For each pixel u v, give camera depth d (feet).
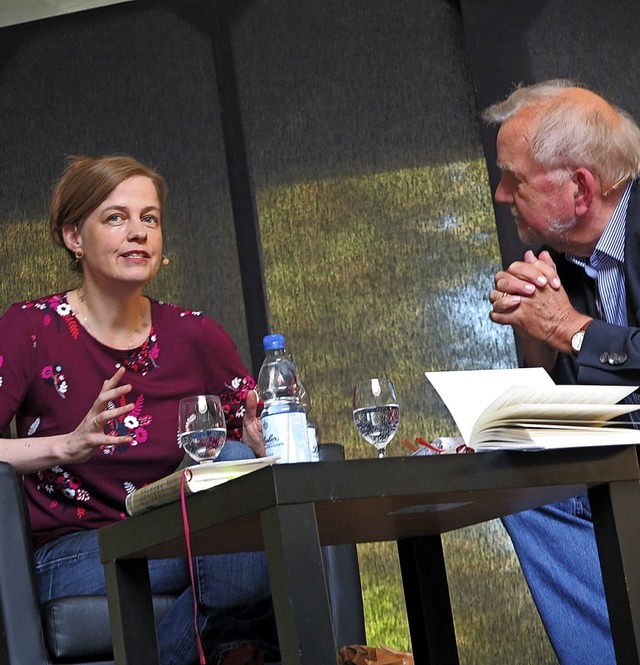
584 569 12.14
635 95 23.76
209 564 11.84
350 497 8.02
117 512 14.39
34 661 12.15
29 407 14.82
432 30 24.99
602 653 11.94
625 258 13.61
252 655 12.00
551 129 14.19
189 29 25.68
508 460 8.68
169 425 14.78
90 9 26.11
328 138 24.81
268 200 24.68
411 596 12.42
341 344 23.81
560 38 24.04
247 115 25.09
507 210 23.32
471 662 21.97
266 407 9.68
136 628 9.68
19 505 12.59
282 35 25.35
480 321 23.53
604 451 9.04
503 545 22.30
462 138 24.41
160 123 25.35
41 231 25.17
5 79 25.98
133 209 14.93
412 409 23.31
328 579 14.65
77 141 25.50
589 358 12.00
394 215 24.29
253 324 24.14
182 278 24.61
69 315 14.97
